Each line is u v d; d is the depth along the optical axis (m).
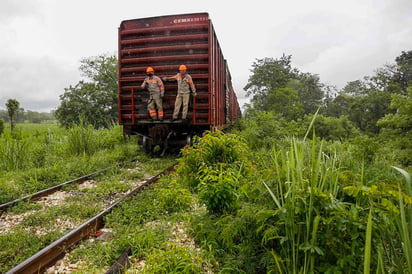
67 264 2.76
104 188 5.36
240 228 2.72
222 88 11.43
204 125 8.90
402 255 1.95
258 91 46.59
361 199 2.29
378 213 2.00
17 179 6.04
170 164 7.95
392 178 3.08
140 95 8.92
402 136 8.42
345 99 48.59
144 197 4.67
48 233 3.45
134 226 3.60
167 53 8.55
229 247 2.85
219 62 10.26
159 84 8.23
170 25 8.52
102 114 25.80
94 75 26.58
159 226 3.57
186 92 8.09
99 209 4.23
